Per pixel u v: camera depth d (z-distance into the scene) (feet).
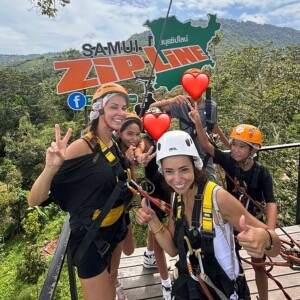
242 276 5.08
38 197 5.47
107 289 6.41
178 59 16.58
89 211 5.97
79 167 5.77
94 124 6.04
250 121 55.06
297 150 43.47
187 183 4.95
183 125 9.46
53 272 5.11
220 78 68.69
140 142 7.35
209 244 4.73
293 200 39.19
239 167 7.81
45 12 21.45
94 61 16.37
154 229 5.51
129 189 6.17
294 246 7.59
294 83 56.39
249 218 4.82
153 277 9.93
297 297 9.02
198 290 4.96
